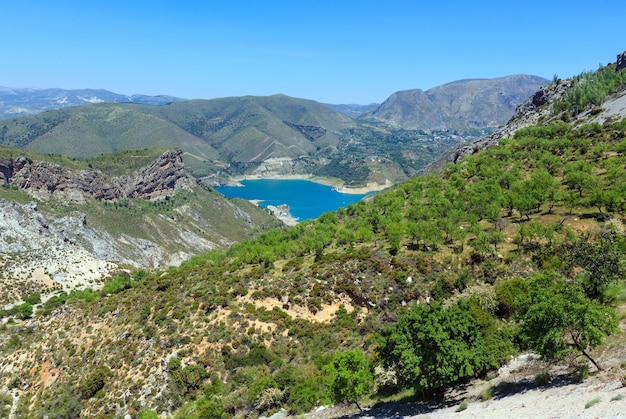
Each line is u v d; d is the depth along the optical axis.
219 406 48.25
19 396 69.06
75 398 60.25
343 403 40.75
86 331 77.62
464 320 32.56
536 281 28.72
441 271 66.69
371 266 72.06
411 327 33.00
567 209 73.19
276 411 45.69
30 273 150.75
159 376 58.47
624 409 17.77
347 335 60.75
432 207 90.88
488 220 79.81
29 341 85.75
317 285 70.50
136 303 81.81
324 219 118.62
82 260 173.25
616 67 166.50
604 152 91.69
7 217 179.88
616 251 41.09
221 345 61.41
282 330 63.78
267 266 84.62
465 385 33.53
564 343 27.47
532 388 26.91
